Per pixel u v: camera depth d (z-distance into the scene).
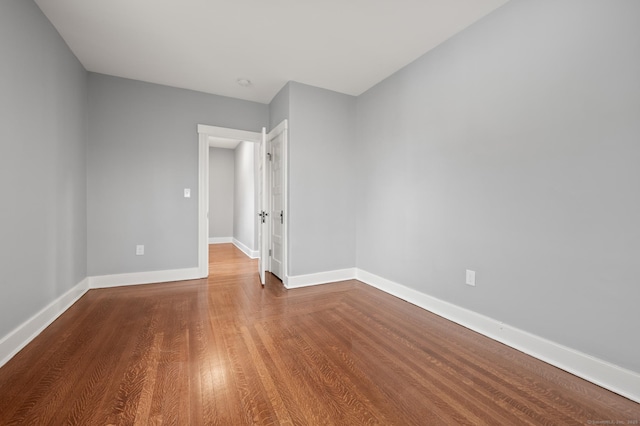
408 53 2.76
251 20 2.29
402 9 2.15
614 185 1.56
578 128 1.69
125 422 1.27
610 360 1.57
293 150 3.36
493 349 1.99
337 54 2.79
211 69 3.12
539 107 1.87
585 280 1.67
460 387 1.56
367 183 3.59
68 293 2.68
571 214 1.73
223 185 7.50
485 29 2.21
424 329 2.29
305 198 3.45
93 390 1.49
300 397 1.46
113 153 3.28
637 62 1.47
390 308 2.75
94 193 3.21
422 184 2.78
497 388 1.56
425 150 2.75
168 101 3.53
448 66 2.51
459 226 2.42
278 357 1.84
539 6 1.87
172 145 3.56
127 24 2.35
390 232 3.21
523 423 1.30
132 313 2.55
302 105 3.41
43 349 1.91
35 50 2.12
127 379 1.59
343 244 3.72
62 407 1.36
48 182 2.31
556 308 1.80
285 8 2.15
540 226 1.88
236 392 1.49
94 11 2.19
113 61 2.96
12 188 1.86
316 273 3.54
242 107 3.94
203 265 3.77
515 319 2.02
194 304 2.80
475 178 2.29
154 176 3.48
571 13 1.71
